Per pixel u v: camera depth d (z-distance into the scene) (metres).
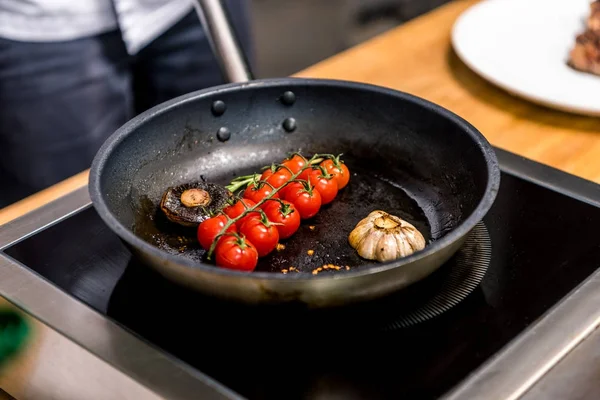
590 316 0.69
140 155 0.81
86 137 1.25
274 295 0.65
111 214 0.69
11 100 1.19
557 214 0.80
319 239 0.79
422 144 0.83
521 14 1.12
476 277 0.74
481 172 0.75
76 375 0.69
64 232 0.79
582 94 0.97
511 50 1.05
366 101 0.85
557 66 1.02
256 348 0.69
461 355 0.68
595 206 0.81
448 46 1.10
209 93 0.84
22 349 0.72
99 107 1.24
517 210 0.81
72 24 1.15
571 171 0.89
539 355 0.67
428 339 0.69
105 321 0.69
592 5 1.03
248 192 0.81
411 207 0.82
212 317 0.71
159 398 0.64
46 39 1.15
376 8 2.22
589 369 0.67
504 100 1.00
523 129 0.95
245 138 0.87
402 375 0.66
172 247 0.77
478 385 0.65
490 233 0.78
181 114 0.83
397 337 0.69
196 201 0.79
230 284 0.65
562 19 1.11
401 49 1.10
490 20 1.11
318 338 0.69
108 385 0.67
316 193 0.80
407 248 0.75
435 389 0.65
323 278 0.64
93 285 0.74
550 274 0.74
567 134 0.94
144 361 0.66
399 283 0.67
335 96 0.86
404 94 0.83
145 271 0.75
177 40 1.24
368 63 1.07
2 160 1.28
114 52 1.22
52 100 1.20
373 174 0.85
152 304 0.72
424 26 1.15
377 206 0.82
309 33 2.11
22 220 0.80
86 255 0.77
